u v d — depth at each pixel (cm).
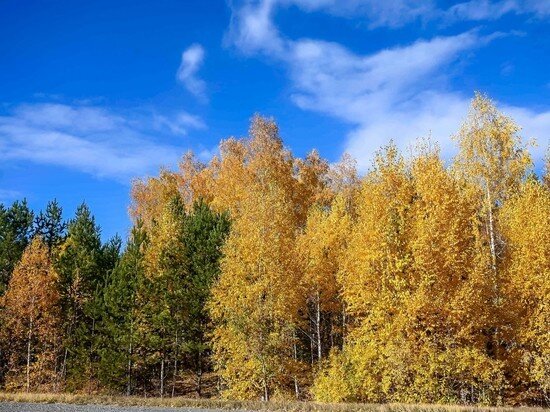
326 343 4097
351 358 2614
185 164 6425
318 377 3027
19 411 2206
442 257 2309
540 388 2408
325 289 3441
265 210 3447
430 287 2284
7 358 4341
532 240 2427
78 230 4609
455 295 2262
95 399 2578
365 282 2475
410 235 2439
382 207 2575
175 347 3838
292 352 3653
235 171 4959
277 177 4903
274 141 5172
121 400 2545
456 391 2323
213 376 4303
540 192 2738
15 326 4025
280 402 2356
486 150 2827
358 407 2075
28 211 4944
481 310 2316
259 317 3056
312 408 2139
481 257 2352
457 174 2806
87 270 4369
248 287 3077
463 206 2473
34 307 4069
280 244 3262
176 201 4916
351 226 3528
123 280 3972
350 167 5759
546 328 2309
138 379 4191
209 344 3691
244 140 5709
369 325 2405
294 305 3189
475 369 2256
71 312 4294
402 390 2364
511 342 2431
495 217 2780
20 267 4125
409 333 2283
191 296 3800
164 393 3994
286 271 3172
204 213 4344
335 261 3425
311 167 5906
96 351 3988
